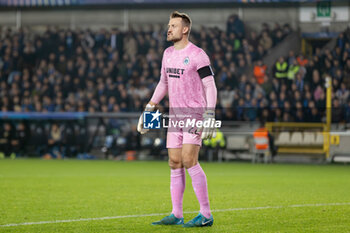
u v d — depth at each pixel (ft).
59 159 192.54
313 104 209.46
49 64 236.43
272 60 234.38
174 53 58.54
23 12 250.37
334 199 85.76
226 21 242.78
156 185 106.52
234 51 234.79
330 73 222.69
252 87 220.84
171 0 246.06
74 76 228.84
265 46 236.43
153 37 242.37
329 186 107.45
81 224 60.39
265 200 83.97
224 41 234.99
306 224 61.05
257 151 184.96
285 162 188.34
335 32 234.79
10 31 248.11
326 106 213.66
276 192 95.86
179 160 58.80
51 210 71.92
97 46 241.96
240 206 76.74
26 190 96.27
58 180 115.75
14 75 234.38
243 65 231.50
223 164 176.76
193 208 74.02
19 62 240.53
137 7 243.19
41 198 85.05
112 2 254.27
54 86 224.74
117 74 229.86
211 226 58.95
